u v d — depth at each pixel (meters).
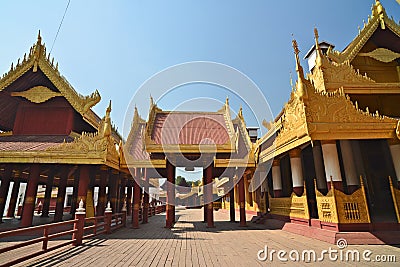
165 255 8.15
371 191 15.15
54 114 17.53
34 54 16.12
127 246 9.71
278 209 16.42
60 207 18.03
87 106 16.19
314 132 11.46
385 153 15.59
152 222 20.25
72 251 8.78
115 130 19.97
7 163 13.41
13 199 23.02
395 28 14.40
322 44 17.22
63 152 13.71
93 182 19.27
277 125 15.66
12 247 6.30
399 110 13.95
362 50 15.34
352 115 11.74
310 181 17.97
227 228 15.69
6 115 19.09
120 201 20.98
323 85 13.24
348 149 13.14
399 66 15.08
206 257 7.86
